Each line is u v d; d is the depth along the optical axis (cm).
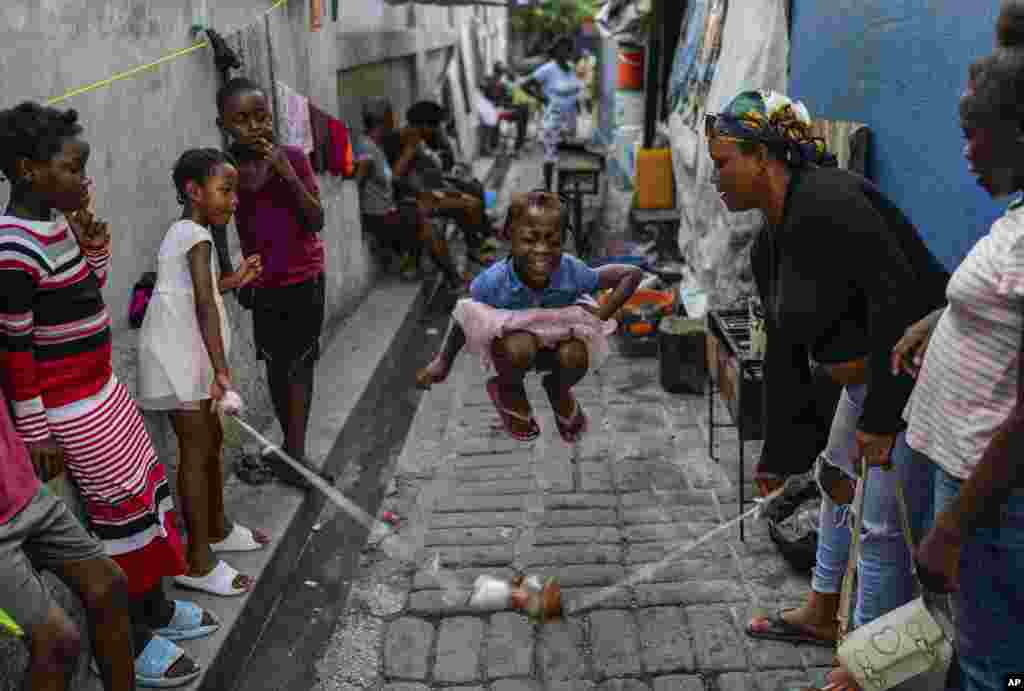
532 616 374
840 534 337
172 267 350
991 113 207
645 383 636
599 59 1689
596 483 494
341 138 695
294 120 611
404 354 741
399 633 375
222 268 421
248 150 433
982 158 215
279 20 600
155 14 417
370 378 637
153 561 321
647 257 861
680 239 830
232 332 498
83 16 353
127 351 368
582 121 2144
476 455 537
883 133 434
